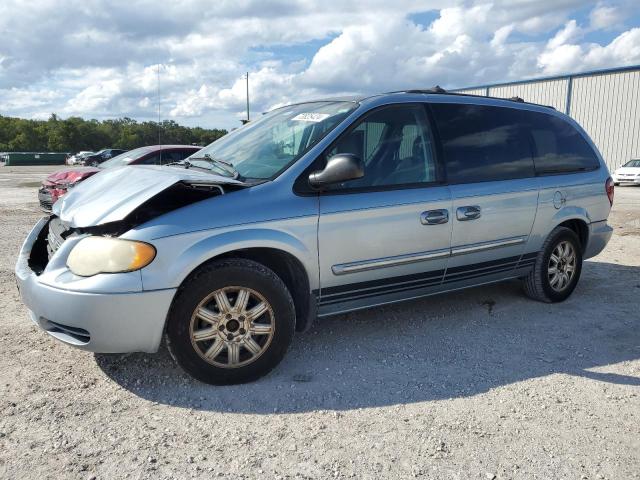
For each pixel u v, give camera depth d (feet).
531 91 95.61
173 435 9.02
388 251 12.42
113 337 9.81
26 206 42.29
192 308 10.25
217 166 12.64
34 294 10.28
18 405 9.84
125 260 9.69
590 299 17.19
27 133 349.00
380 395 10.53
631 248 25.94
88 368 11.43
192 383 10.86
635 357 12.59
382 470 8.14
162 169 12.19
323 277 11.69
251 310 10.77
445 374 11.51
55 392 10.37
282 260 11.69
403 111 13.19
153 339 10.08
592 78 86.17
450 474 8.06
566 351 12.87
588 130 87.45
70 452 8.45
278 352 11.07
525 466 8.29
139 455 8.43
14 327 13.80
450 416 9.76
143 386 10.70
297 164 11.48
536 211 15.34
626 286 18.86
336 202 11.63
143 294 9.74
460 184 13.64
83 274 9.83
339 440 8.95
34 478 7.80
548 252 15.98
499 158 14.69
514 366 11.98
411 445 8.82
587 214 16.94
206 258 10.17
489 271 14.78
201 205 10.44
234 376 10.75
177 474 7.98
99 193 11.39
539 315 15.46
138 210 10.52
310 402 10.22
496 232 14.43
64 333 10.28
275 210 10.91
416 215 12.71
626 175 71.36
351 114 12.35
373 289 12.56
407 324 14.53
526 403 10.28
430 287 13.67
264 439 8.96
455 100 14.33
